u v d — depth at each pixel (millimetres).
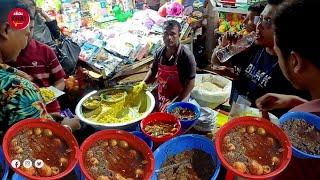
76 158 748
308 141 829
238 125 812
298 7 624
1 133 958
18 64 2090
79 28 3434
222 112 1792
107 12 3621
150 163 762
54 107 1758
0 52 1131
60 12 3312
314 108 850
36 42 2160
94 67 2879
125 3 3725
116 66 2871
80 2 3430
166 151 1072
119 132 818
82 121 1574
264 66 1751
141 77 3068
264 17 1475
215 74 2650
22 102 971
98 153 777
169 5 3613
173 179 987
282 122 902
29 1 1782
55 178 703
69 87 2641
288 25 638
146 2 4020
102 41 3133
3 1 1069
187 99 2201
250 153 750
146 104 1762
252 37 1791
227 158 741
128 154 782
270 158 735
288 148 744
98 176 725
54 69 2225
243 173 701
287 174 729
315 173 717
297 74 681
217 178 990
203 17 3898
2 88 981
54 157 750
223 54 1954
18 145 763
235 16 3500
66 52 2729
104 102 1757
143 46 3068
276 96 1136
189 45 3654
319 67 632
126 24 3559
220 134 789
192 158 1062
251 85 1850
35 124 807
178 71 2277
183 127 1438
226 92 2156
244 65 1938
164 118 1425
